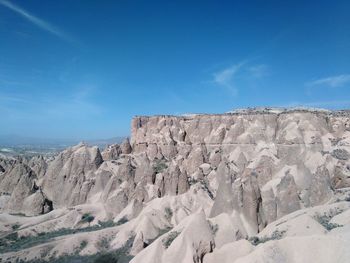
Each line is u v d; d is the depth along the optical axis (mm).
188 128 152500
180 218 93875
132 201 103500
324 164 97125
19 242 90125
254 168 112125
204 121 149500
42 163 147125
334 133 123938
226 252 57062
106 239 84625
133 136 163500
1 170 158625
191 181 113250
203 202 100875
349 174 98625
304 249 49219
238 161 126062
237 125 140625
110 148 152000
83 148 133750
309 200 86938
